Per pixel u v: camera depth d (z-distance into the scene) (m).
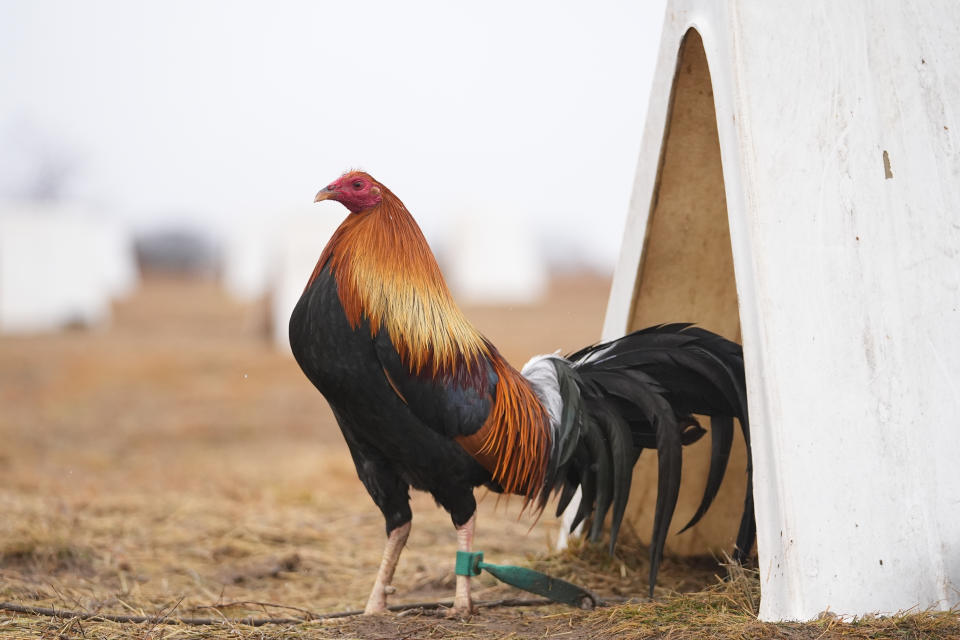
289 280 50.28
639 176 11.30
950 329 8.91
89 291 62.38
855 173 9.14
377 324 8.91
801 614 8.11
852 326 8.79
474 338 9.69
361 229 9.25
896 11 9.66
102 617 9.81
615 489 10.34
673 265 11.59
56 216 62.25
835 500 8.35
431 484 9.66
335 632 9.33
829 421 8.52
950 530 8.37
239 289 85.06
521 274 88.38
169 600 11.38
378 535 15.66
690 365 10.38
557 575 11.94
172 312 78.19
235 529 15.41
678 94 10.45
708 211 11.20
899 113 9.39
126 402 34.03
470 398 9.27
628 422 10.70
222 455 24.31
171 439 26.95
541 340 51.50
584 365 10.74
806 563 8.20
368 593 12.23
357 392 9.07
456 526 10.02
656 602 9.72
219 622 9.81
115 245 71.31
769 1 9.32
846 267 8.90
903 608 8.13
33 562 12.82
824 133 9.16
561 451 10.26
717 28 9.46
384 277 9.04
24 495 17.83
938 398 8.74
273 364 43.56
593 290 108.56
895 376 8.73
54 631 9.16
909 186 9.22
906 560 8.27
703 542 12.75
